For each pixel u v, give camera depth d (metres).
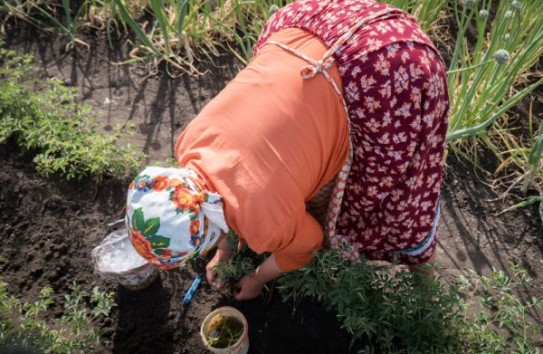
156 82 3.39
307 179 1.64
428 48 1.64
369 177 1.83
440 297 2.06
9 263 2.57
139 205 1.52
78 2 3.76
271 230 1.56
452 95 2.93
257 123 1.55
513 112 3.28
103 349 2.37
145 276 2.40
